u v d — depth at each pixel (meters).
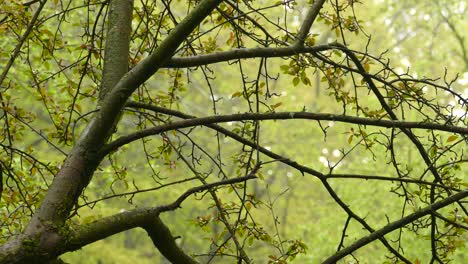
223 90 23.77
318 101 25.44
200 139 25.88
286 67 6.39
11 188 7.39
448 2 22.42
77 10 12.86
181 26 4.96
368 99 19.33
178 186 22.95
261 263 23.69
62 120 7.41
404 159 18.05
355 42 24.92
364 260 17.78
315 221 24.86
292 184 25.58
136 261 22.86
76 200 4.95
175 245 5.42
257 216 21.34
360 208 19.03
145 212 5.03
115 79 5.48
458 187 6.37
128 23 5.73
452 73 23.39
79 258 21.14
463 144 15.94
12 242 4.39
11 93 15.70
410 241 16.53
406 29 25.64
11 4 6.79
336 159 24.09
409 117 18.70
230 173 24.11
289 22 21.70
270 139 25.89
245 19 7.08
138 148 21.44
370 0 24.17
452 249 6.45
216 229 24.06
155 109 5.96
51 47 7.32
